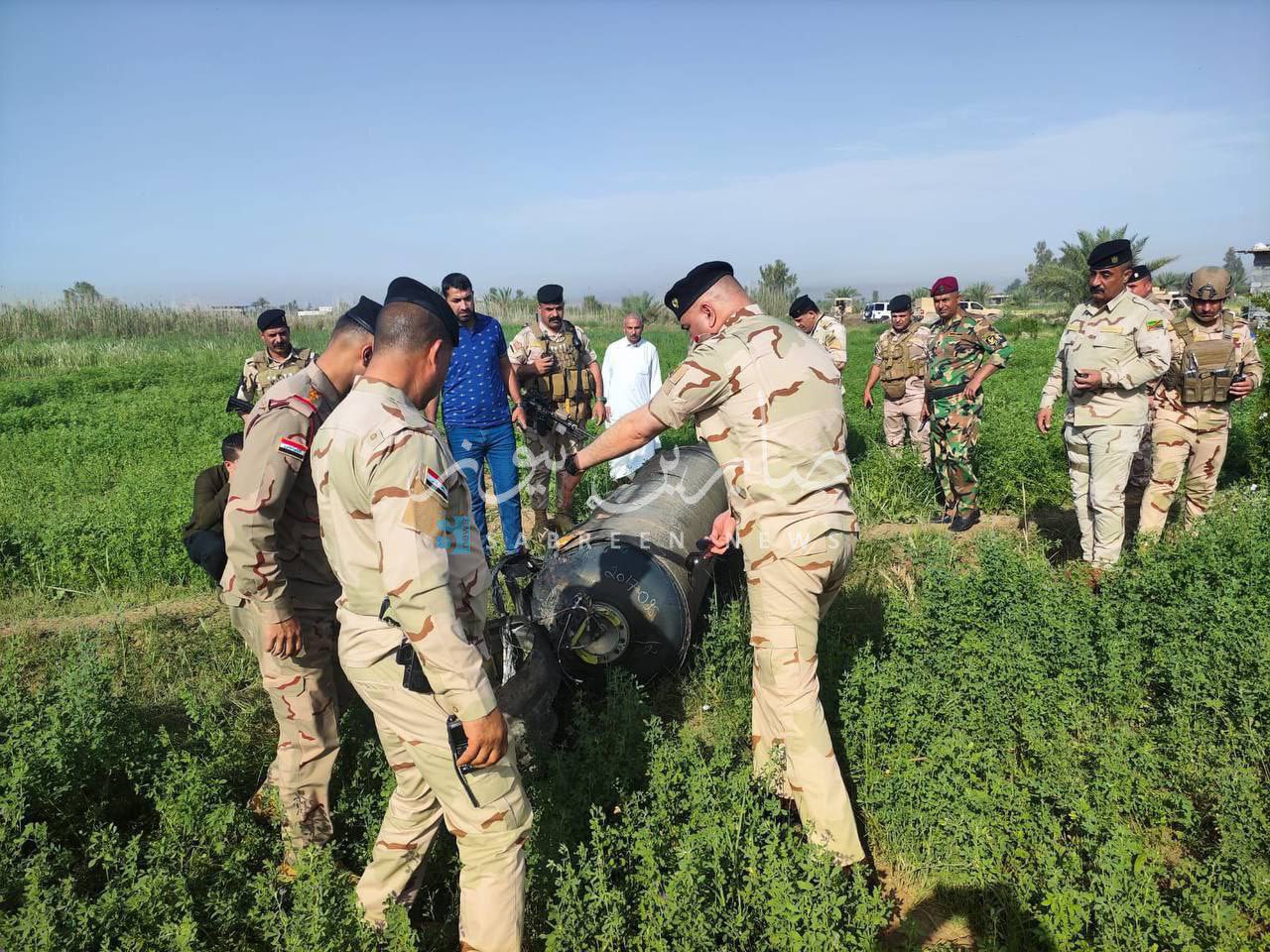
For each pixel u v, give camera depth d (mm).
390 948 2596
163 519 7145
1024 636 4172
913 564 5637
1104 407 5473
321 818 3242
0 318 31297
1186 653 3908
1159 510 6098
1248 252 26109
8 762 3453
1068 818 3203
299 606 3111
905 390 9055
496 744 2342
